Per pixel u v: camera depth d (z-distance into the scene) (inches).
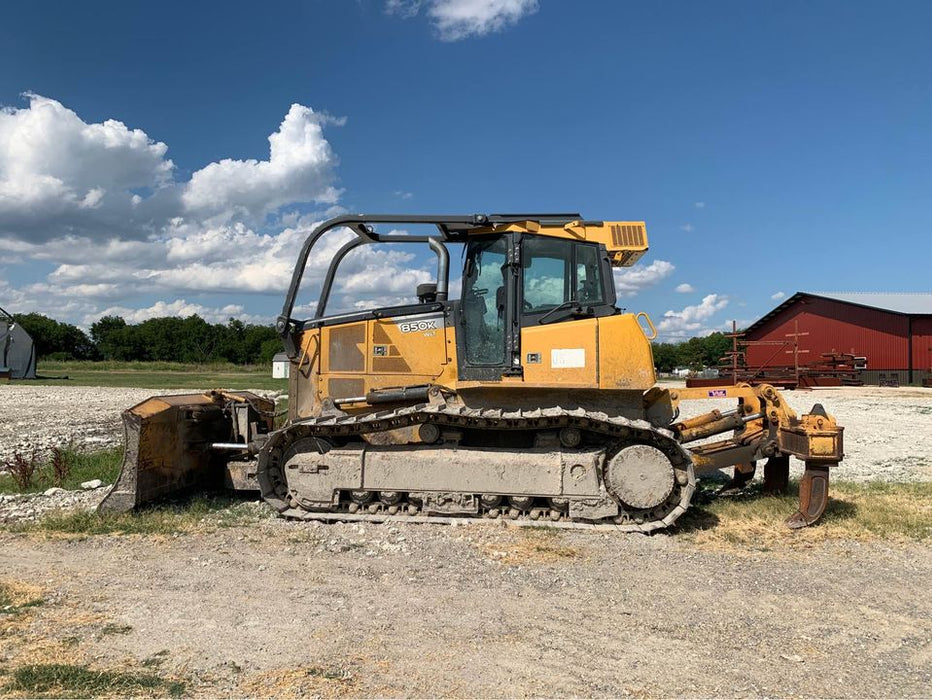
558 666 157.9
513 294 286.7
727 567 229.8
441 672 154.0
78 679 147.2
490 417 271.1
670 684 150.0
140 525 274.8
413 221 289.4
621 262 315.3
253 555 241.4
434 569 226.8
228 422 359.6
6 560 235.1
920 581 216.5
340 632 175.9
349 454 288.0
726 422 303.1
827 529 270.8
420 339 300.4
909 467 428.8
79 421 654.5
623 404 283.9
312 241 300.4
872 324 1638.8
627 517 274.4
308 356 309.9
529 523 276.5
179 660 158.7
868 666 159.3
